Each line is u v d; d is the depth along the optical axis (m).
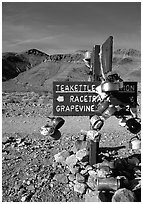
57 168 5.67
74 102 5.13
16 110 14.29
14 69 170.38
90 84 5.11
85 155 5.50
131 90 5.02
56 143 7.43
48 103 18.17
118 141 7.79
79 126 10.30
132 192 4.36
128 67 164.00
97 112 4.74
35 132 9.07
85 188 4.85
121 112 5.07
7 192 4.92
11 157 6.29
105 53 4.61
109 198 4.45
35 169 5.62
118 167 5.40
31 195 4.82
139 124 5.07
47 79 150.38
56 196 4.77
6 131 9.23
